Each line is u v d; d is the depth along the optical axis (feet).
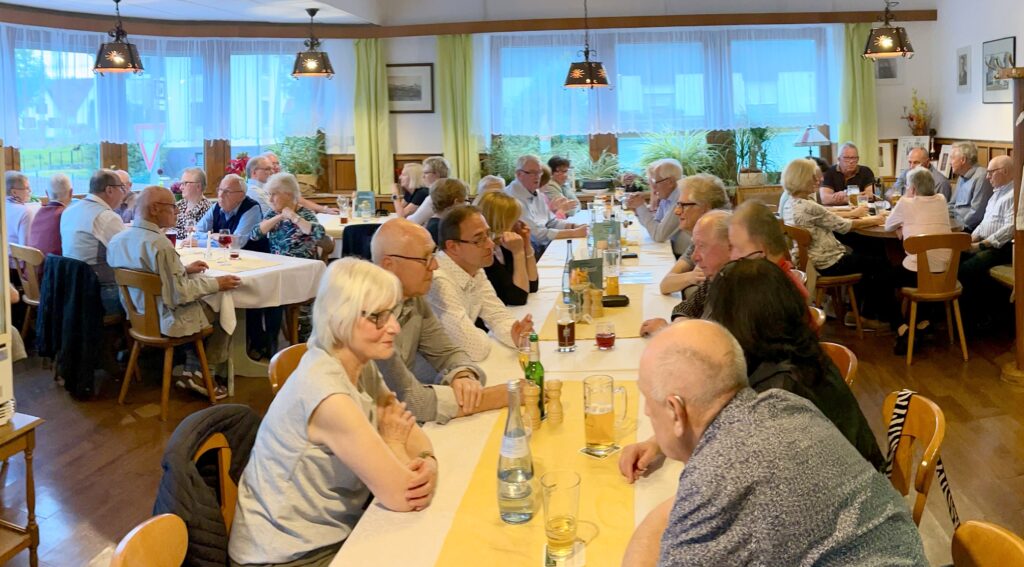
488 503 6.46
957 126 28.89
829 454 4.70
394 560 5.68
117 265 15.97
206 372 16.24
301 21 29.60
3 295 9.47
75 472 13.33
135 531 5.32
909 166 26.78
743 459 4.63
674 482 6.67
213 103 29.60
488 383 9.30
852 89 30.14
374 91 30.81
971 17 27.55
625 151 31.37
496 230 13.21
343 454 6.44
